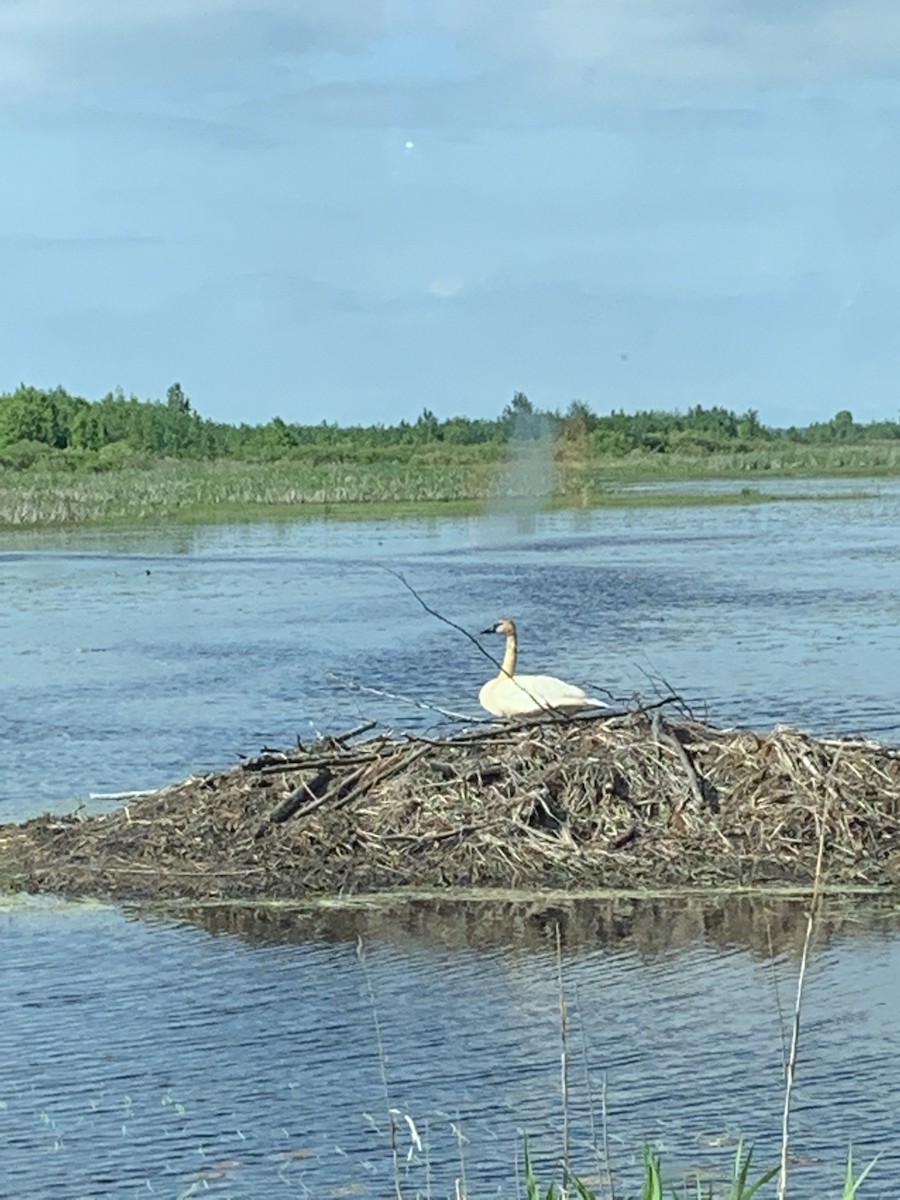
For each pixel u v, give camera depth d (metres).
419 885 15.12
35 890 15.27
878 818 15.71
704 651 29.02
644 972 12.82
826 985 12.42
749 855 15.43
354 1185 9.45
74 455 108.69
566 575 43.47
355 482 83.00
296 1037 11.61
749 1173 9.43
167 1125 10.20
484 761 16.38
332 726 22.66
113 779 19.64
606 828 15.76
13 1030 11.80
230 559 50.50
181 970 13.06
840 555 48.31
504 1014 11.98
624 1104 10.39
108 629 34.00
